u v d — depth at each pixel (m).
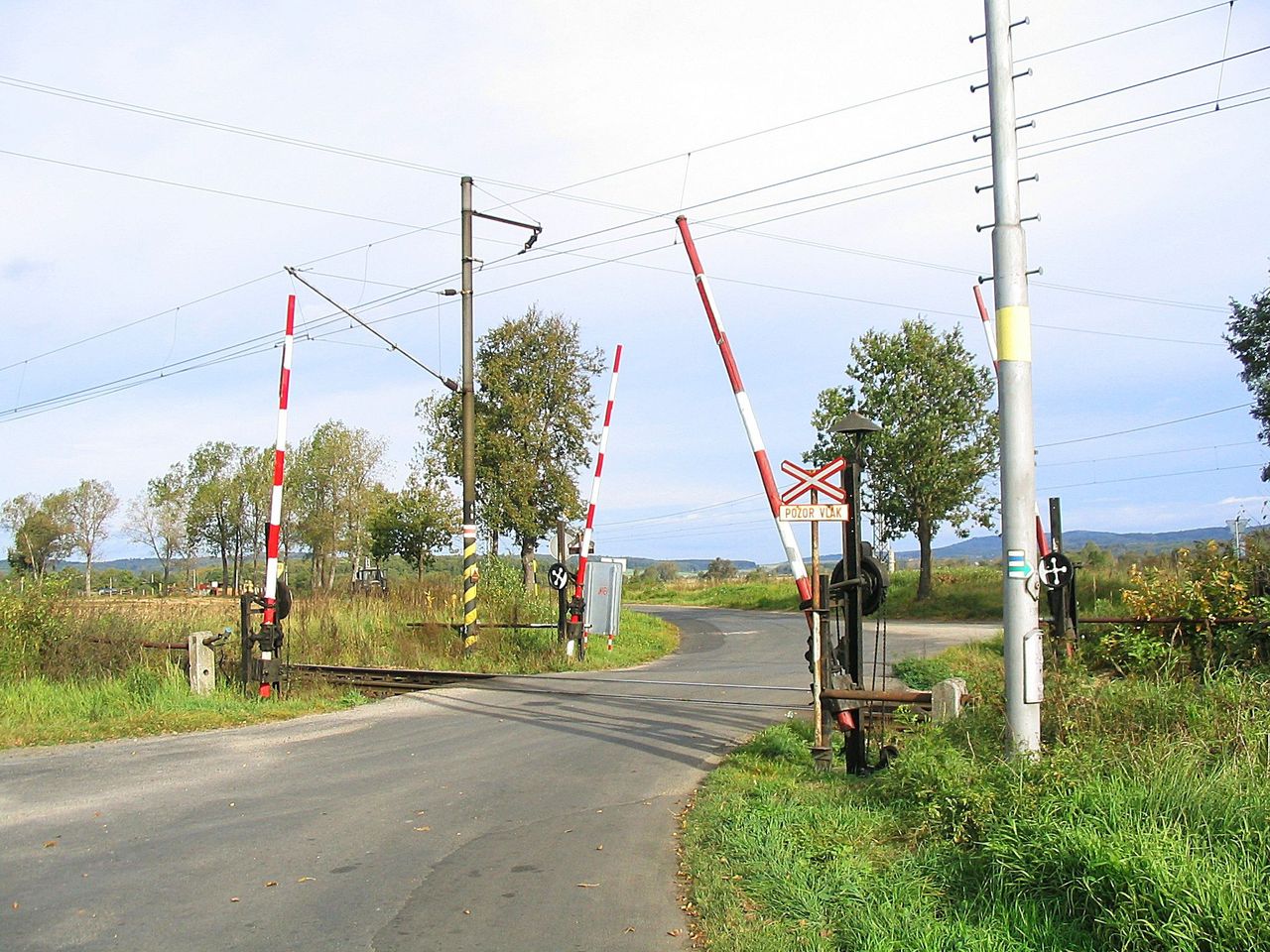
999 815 6.41
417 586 26.12
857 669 9.74
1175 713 7.96
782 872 6.30
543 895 6.27
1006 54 7.86
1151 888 5.03
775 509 10.17
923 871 6.23
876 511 39.97
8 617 16.98
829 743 9.55
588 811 8.39
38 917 5.97
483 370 36.62
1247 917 4.73
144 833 7.83
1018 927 5.26
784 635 30.86
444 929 5.71
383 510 43.75
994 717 8.59
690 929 5.67
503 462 35.88
